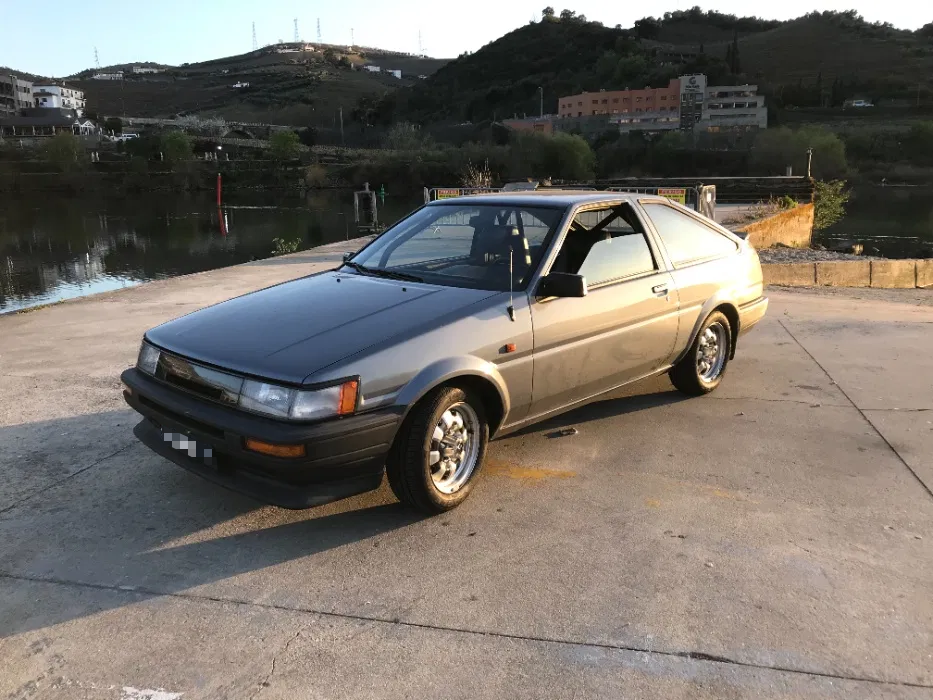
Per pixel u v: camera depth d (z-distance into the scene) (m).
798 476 3.99
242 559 3.13
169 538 3.30
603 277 4.13
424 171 84.75
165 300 9.11
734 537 3.32
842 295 11.19
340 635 2.63
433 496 3.38
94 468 4.05
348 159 98.88
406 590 2.91
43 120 137.88
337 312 3.52
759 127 119.75
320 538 3.30
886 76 170.00
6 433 4.55
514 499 3.69
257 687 2.38
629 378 4.48
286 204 72.00
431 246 4.27
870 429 4.71
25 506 3.60
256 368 3.04
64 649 2.56
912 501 3.70
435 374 3.21
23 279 23.83
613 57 178.00
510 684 2.39
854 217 50.06
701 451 4.33
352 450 3.00
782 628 2.68
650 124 122.50
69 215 58.97
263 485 3.09
